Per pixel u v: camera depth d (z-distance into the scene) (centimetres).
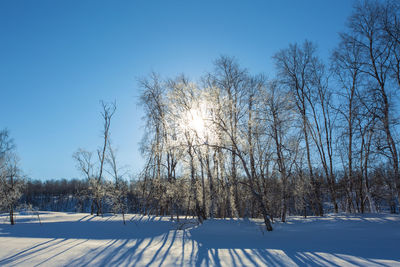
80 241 1516
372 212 2098
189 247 1302
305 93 2523
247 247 1261
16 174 2569
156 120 2342
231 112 1850
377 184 2283
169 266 998
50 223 2469
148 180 2511
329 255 1066
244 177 2127
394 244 1219
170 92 2039
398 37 1869
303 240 1384
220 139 1823
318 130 2506
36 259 1134
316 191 2361
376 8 2011
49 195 8144
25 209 3228
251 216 2325
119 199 2545
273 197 2034
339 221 1808
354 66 2108
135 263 1048
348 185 2366
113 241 1495
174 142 1900
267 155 1953
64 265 1045
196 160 1992
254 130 1864
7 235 1798
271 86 1991
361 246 1206
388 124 1845
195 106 1914
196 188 2022
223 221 1992
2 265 1059
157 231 1825
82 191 3488
